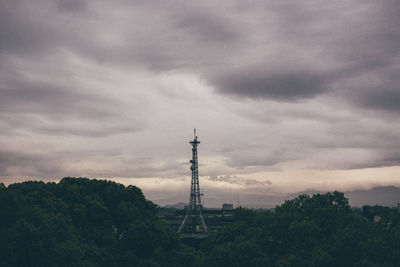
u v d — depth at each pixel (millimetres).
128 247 93375
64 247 73000
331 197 102188
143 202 104625
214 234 105000
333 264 83250
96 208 90312
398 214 98188
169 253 93750
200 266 93500
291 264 82062
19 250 67750
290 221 93750
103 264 83000
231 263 88750
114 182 103375
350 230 85875
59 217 79750
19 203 74500
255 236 93938
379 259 80938
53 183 95938
